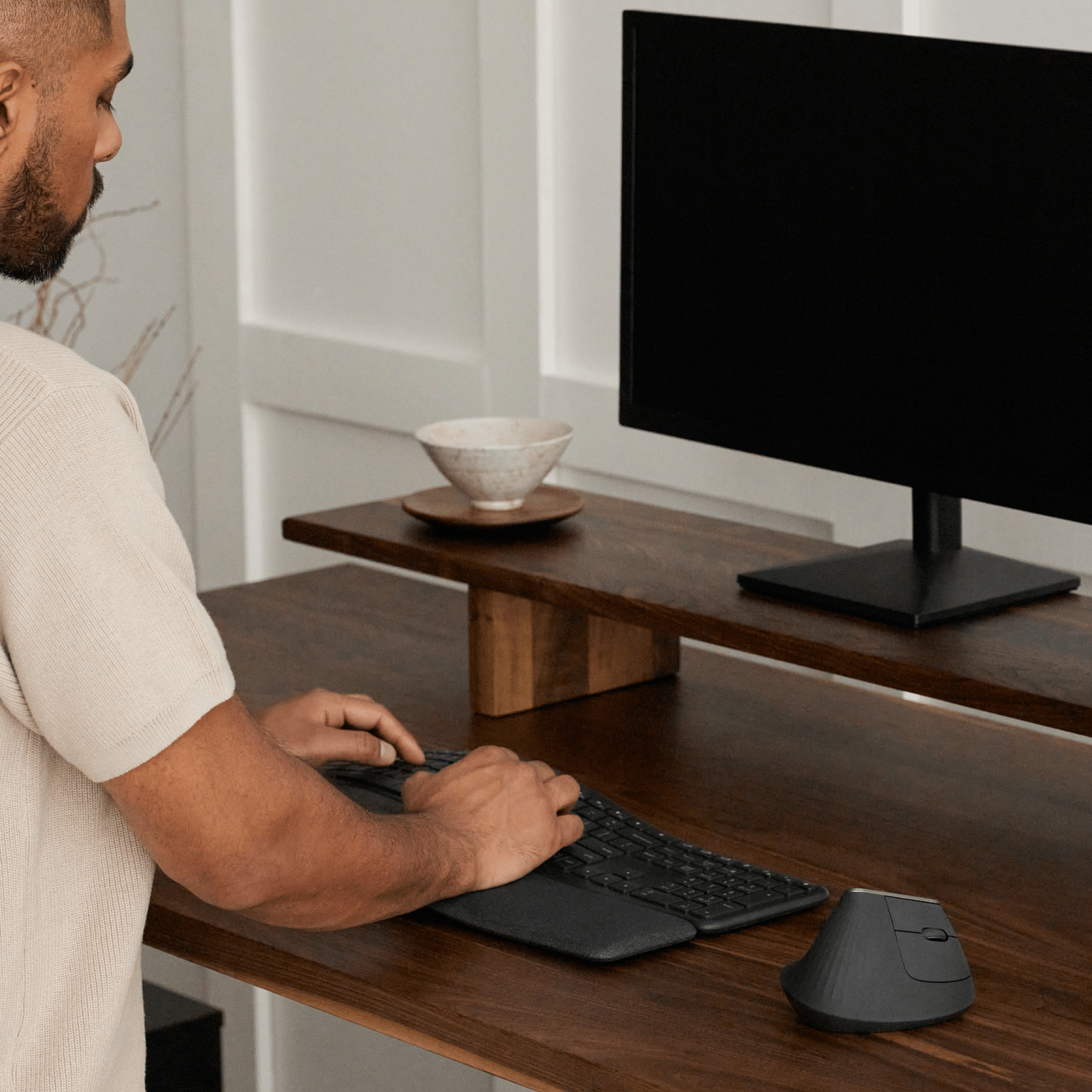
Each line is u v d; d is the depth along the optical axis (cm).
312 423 287
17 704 99
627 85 168
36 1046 104
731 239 163
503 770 134
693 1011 113
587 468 243
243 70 284
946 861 138
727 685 184
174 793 100
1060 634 145
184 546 103
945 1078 104
